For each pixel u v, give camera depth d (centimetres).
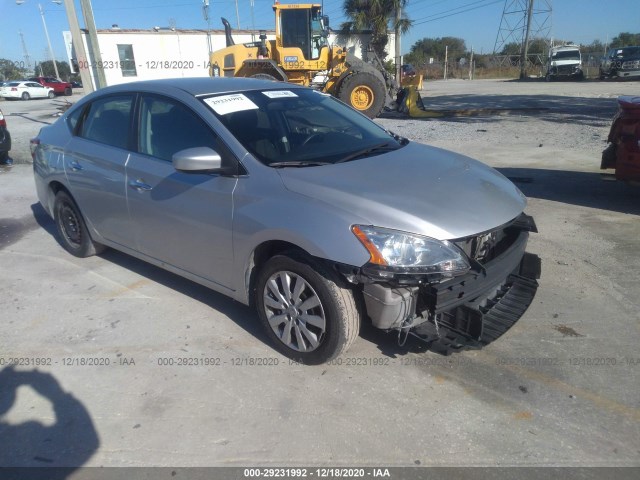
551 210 600
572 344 336
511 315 324
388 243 272
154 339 357
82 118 462
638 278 425
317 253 283
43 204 524
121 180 405
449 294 277
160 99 388
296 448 258
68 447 263
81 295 427
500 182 352
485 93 2438
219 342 351
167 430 273
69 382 314
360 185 305
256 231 312
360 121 425
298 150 350
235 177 329
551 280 425
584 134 1098
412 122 1416
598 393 290
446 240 277
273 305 326
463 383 302
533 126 1242
